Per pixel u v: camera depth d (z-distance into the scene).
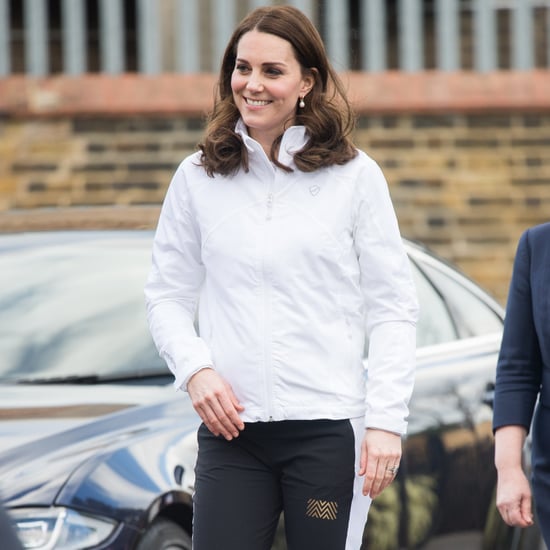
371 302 10.29
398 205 27.03
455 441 14.74
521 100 26.94
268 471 10.16
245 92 10.17
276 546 12.45
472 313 16.11
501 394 10.45
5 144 26.73
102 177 26.73
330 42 27.19
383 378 10.08
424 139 27.03
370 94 26.78
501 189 27.11
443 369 15.02
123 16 28.53
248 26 10.26
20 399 12.98
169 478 12.05
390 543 13.73
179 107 26.62
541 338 10.25
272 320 9.96
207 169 10.23
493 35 27.47
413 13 27.34
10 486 11.23
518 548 16.02
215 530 10.07
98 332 14.12
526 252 10.41
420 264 15.70
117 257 14.95
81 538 11.23
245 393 10.01
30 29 27.14
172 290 10.55
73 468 11.59
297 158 10.09
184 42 27.16
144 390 13.29
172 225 10.52
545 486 10.18
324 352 10.02
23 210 16.88
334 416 10.00
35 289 14.62
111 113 26.64
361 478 10.20
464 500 14.82
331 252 10.03
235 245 10.05
